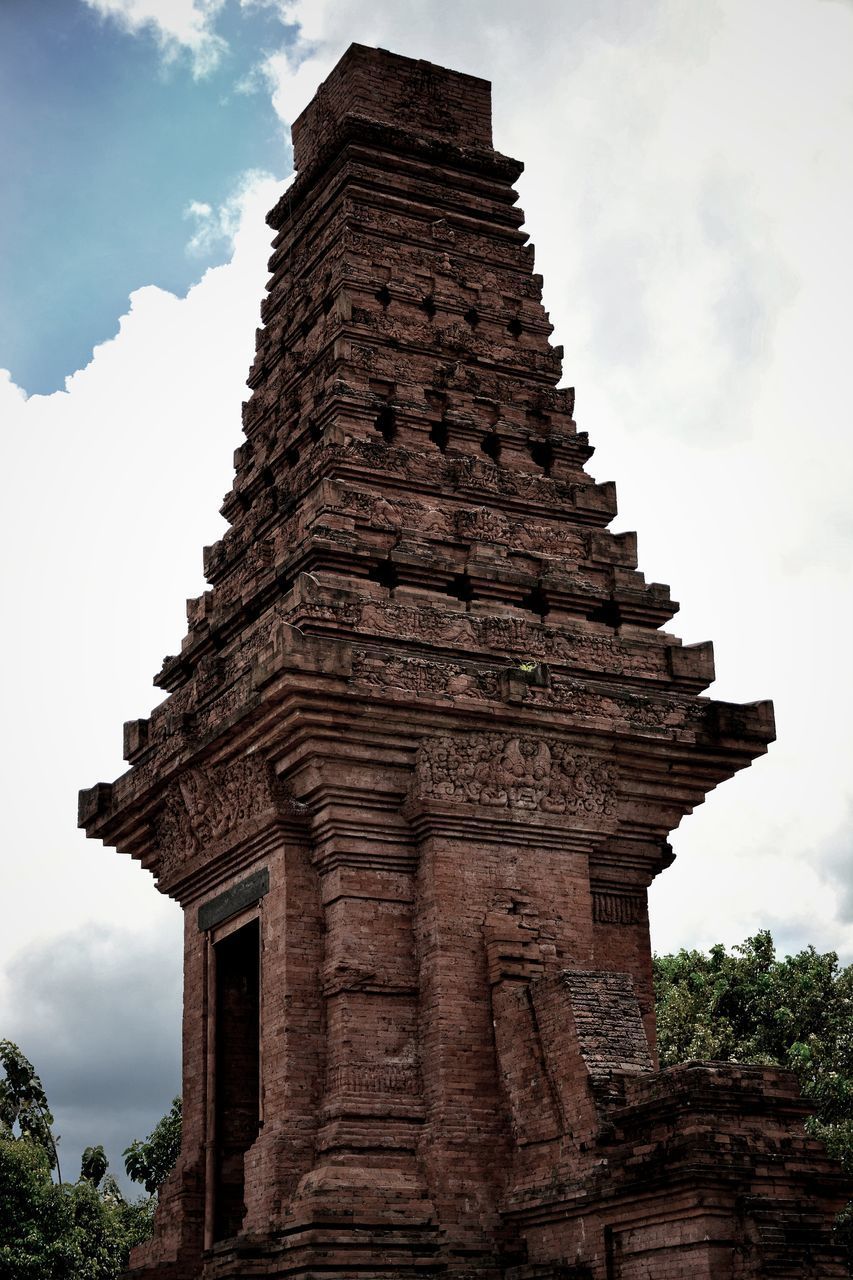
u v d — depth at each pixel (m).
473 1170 31.17
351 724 32.69
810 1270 25.27
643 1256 27.02
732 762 37.00
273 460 41.00
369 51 44.91
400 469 38.19
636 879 36.62
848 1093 62.12
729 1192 25.75
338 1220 30.03
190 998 37.66
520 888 33.69
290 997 32.69
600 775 35.22
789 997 71.06
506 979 32.44
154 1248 36.44
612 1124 28.45
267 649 32.53
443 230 43.12
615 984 31.14
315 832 33.56
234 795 35.31
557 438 41.31
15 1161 61.56
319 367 40.78
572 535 39.34
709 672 38.22
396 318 41.09
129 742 40.25
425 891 33.09
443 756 33.41
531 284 43.69
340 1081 31.77
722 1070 26.72
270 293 45.66
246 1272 30.62
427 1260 30.05
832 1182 26.48
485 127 46.12
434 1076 31.88
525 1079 31.14
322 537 35.69
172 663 41.44
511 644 35.94
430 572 36.56
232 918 35.97
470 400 40.84
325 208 43.50
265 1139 32.25
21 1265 59.09
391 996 32.72
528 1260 30.09
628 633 38.56
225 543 41.66
